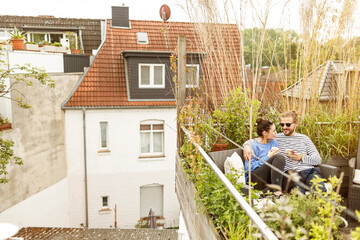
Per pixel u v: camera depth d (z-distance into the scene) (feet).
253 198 8.21
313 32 14.33
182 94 16.11
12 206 35.45
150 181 48.93
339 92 14.88
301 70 14.96
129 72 47.34
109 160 47.42
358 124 14.30
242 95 14.53
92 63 49.21
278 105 15.69
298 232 5.56
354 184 11.37
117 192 48.32
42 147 41.01
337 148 13.62
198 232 10.72
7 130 34.24
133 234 36.83
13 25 57.93
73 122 46.03
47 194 42.14
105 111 46.34
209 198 9.33
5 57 33.81
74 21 60.95
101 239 34.27
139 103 46.91
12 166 35.35
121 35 52.80
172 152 48.91
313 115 14.74
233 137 14.76
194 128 14.43
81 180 47.42
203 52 15.37
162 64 47.37
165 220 49.96
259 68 14.14
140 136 48.26
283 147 12.51
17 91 35.29
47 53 41.60
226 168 11.42
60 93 44.50
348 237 8.05
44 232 34.63
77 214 48.08
